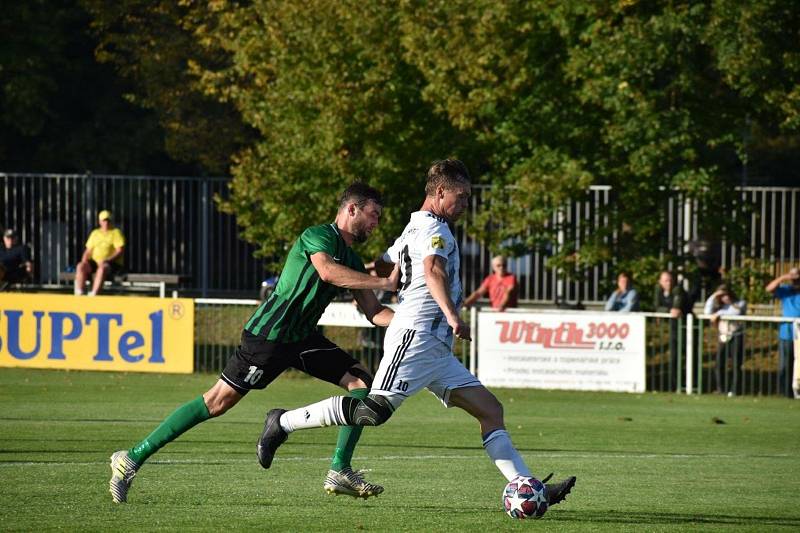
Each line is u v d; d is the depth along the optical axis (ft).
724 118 226.99
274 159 235.20
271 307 77.61
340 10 221.87
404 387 72.02
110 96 330.34
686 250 241.14
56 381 182.80
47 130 326.24
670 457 111.86
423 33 218.38
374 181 230.48
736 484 92.68
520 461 72.33
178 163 344.69
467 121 221.87
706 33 212.23
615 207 234.38
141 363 196.75
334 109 222.69
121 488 76.64
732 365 185.78
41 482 86.99
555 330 185.98
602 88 220.43
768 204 255.50
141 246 295.69
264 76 238.68
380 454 110.11
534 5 221.05
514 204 230.07
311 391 177.06
